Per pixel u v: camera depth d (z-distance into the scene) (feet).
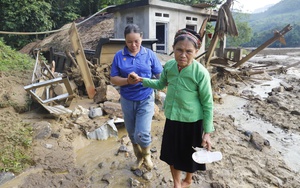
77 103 19.74
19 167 10.39
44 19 56.13
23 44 55.11
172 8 33.35
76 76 23.36
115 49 24.89
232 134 15.23
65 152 11.93
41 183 9.63
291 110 19.95
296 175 10.81
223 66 31.12
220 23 27.55
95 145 13.32
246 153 12.61
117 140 13.96
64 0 70.33
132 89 9.14
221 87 28.86
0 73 21.26
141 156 10.69
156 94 19.47
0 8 53.36
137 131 9.50
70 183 9.71
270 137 15.10
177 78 7.46
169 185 9.77
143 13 31.89
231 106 22.11
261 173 10.79
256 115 19.36
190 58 7.00
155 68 9.71
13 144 11.61
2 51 26.96
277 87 28.07
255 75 36.60
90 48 35.04
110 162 11.46
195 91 7.36
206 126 7.39
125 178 10.18
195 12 36.94
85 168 10.86
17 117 14.80
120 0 66.95
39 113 16.34
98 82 22.77
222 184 9.59
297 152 13.08
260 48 31.37
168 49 34.40
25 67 25.29
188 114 7.47
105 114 16.53
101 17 47.91
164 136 8.22
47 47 43.29
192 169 7.93
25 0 53.36
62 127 14.42
